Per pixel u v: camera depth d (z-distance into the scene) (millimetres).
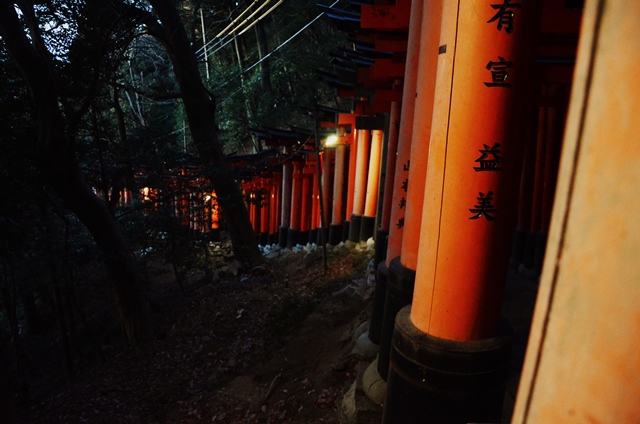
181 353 8766
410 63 4281
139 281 10023
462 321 2561
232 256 13883
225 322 9719
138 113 21344
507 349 2639
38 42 7512
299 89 22203
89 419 6965
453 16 2264
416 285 2795
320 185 11703
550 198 6555
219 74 24312
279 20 23766
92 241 10672
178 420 6547
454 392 2549
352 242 12227
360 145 11883
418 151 3527
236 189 13438
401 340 2756
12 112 8148
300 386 6223
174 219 11867
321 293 10047
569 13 4062
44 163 7863
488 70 2213
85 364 10688
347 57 8812
